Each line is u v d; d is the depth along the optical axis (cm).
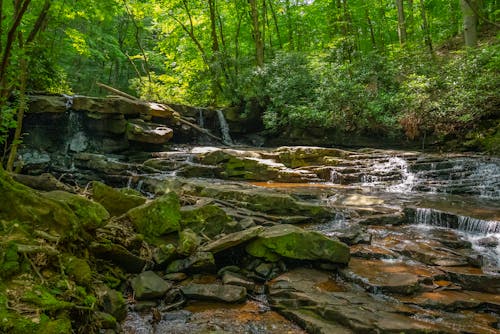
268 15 2223
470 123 1291
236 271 520
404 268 532
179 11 1969
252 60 1961
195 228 579
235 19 2106
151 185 955
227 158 1167
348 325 382
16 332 250
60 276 333
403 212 762
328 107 1501
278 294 453
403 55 1653
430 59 1600
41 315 270
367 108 1455
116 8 1766
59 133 1251
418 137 1384
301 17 2233
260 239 540
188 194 831
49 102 1194
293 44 2278
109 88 1600
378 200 838
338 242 534
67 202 435
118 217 548
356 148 1493
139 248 512
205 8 1983
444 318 412
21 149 1175
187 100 1978
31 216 365
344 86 1484
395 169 1113
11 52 527
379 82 1594
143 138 1272
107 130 1296
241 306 445
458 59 1424
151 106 1396
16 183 383
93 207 460
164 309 426
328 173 1136
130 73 2984
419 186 1003
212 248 522
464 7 1452
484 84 1276
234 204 749
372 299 444
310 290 460
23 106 702
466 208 785
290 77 1631
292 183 1089
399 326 369
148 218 546
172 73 2461
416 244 616
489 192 934
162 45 2191
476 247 614
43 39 762
